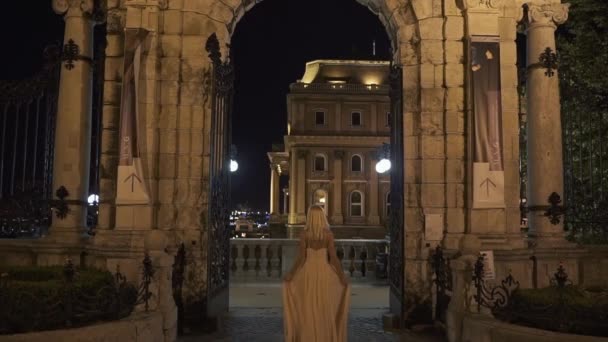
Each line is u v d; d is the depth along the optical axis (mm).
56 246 11289
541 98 11914
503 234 11211
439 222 11531
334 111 61719
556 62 11891
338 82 62812
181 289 11242
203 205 11539
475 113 11227
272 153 68125
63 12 12180
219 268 12258
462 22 11859
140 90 11352
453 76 11781
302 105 61656
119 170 10945
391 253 12828
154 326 9102
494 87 11312
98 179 12219
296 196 60906
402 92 12023
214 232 11844
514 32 11883
